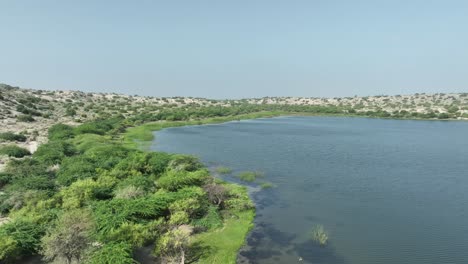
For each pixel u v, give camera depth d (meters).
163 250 28.28
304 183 54.50
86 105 180.38
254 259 29.70
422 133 120.50
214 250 30.66
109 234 28.19
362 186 52.81
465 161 71.12
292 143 95.38
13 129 100.62
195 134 115.62
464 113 183.12
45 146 67.75
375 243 33.00
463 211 41.81
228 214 39.06
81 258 26.52
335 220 38.97
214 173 60.66
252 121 171.62
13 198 37.69
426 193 49.22
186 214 34.56
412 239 33.91
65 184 45.03
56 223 30.34
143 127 128.38
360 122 167.62
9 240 26.28
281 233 35.28
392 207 43.31
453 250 31.55
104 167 52.03
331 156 76.44
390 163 69.19
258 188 51.69
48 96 189.12
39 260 27.53
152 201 34.91
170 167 53.09
